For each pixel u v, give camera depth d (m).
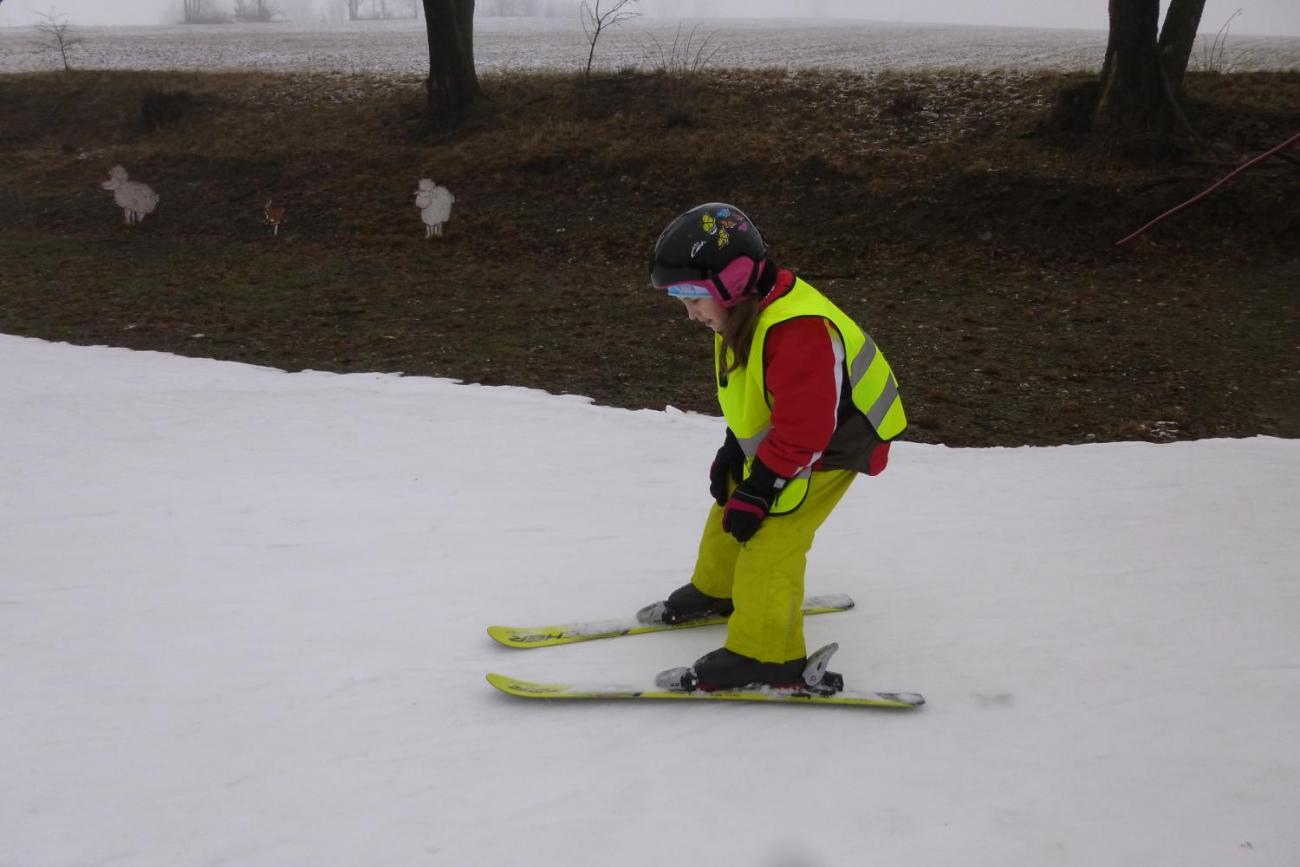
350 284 11.90
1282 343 8.79
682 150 15.35
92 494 4.45
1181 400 7.36
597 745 2.45
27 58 28.58
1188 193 12.45
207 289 11.73
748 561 2.57
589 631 3.04
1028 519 4.30
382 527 4.07
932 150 14.40
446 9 17.44
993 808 2.22
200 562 3.65
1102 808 2.23
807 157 14.56
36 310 10.71
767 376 2.36
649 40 28.56
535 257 13.15
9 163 18.97
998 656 2.97
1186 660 2.95
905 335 9.22
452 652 2.94
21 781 2.26
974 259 12.05
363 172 16.55
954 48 24.39
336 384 7.35
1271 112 14.19
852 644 3.05
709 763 2.38
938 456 5.46
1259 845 2.11
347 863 2.01
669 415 6.53
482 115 17.97
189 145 18.70
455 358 8.59
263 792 2.24
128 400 6.45
